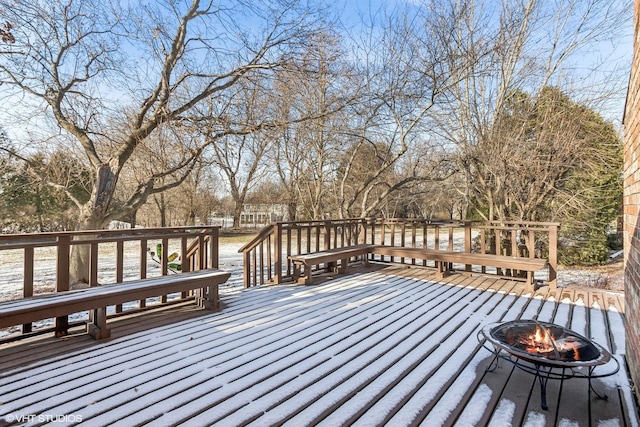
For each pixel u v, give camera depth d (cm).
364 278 546
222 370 238
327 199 1380
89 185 970
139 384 219
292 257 513
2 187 1141
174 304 392
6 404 195
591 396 207
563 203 728
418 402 201
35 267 856
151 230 373
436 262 591
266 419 184
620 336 302
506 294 449
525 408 195
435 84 762
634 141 237
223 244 1354
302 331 317
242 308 387
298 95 847
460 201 1309
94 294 283
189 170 787
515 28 707
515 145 657
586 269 857
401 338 300
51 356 258
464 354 267
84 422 180
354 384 221
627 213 265
